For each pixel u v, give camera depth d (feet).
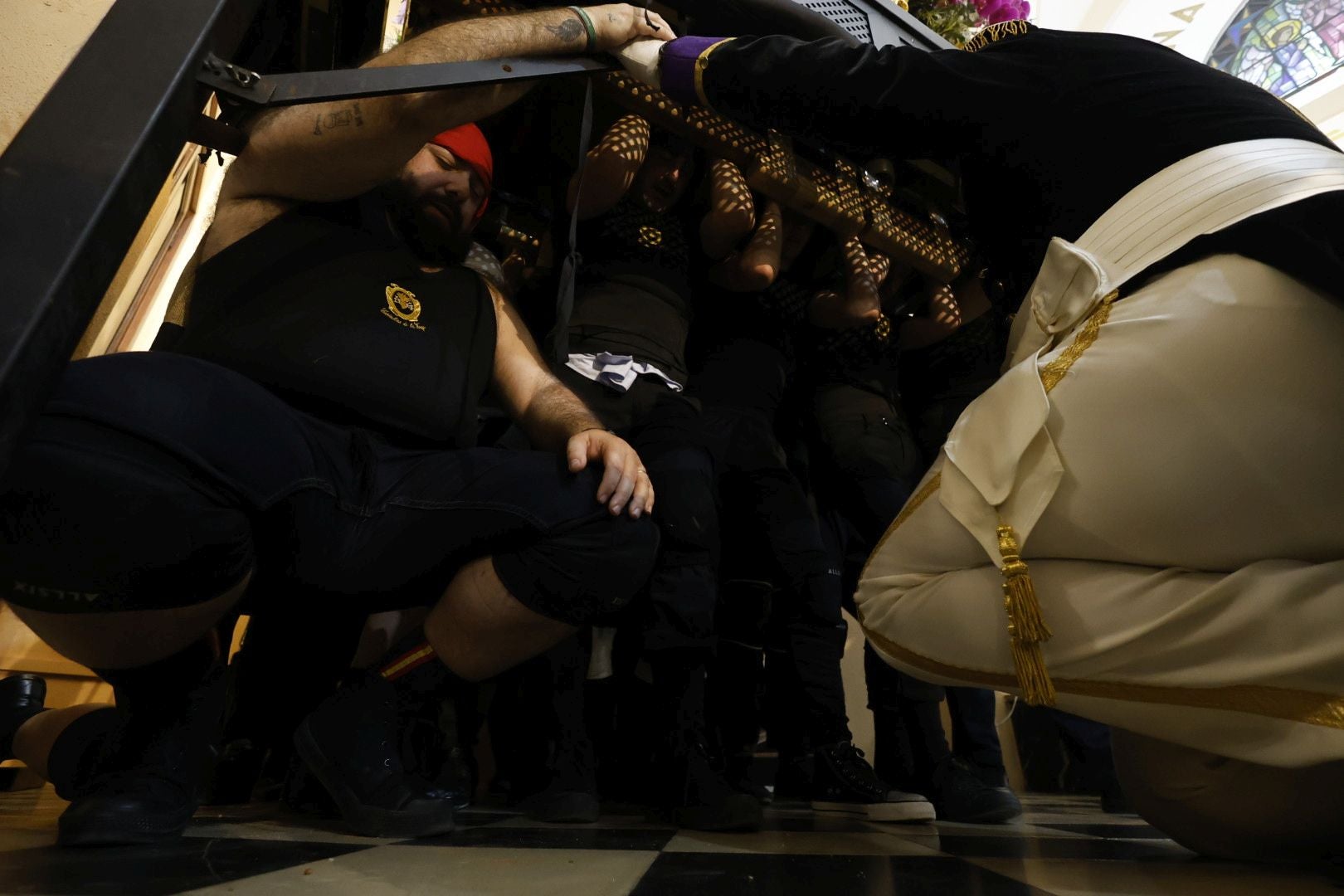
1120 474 2.45
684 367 5.75
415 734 3.41
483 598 3.45
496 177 6.91
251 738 4.72
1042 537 2.65
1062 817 5.48
